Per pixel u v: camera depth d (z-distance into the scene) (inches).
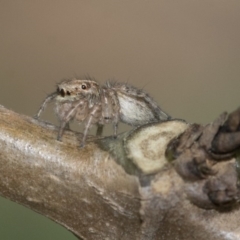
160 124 2.9
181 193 2.9
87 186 2.9
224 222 2.9
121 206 2.9
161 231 2.9
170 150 2.9
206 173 2.8
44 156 3.0
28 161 3.0
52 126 3.0
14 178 3.0
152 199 2.9
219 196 2.8
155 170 2.9
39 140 3.0
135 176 2.9
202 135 2.8
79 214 3.0
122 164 2.9
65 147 3.0
